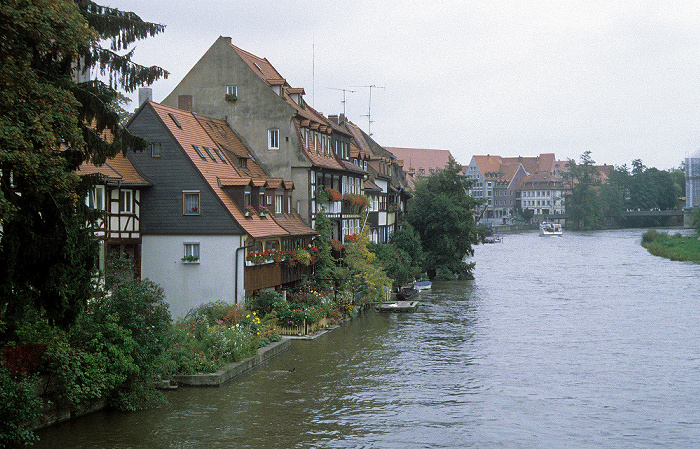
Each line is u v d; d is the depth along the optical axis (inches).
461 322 1585.9
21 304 616.4
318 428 806.5
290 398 924.6
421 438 783.7
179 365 983.0
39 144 584.1
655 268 2967.5
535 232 6879.9
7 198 564.4
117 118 698.2
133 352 819.4
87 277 673.0
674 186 7770.7
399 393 967.6
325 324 1471.5
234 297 1268.5
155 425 791.7
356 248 1776.6
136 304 839.1
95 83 711.7
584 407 915.4
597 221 6968.5
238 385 983.6
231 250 1270.9
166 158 1285.7
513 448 757.9
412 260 2474.2
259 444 746.2
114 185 1178.0
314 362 1148.5
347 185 2003.0
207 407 870.4
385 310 1755.7
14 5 530.0
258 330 1194.6
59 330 748.6
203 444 738.8
